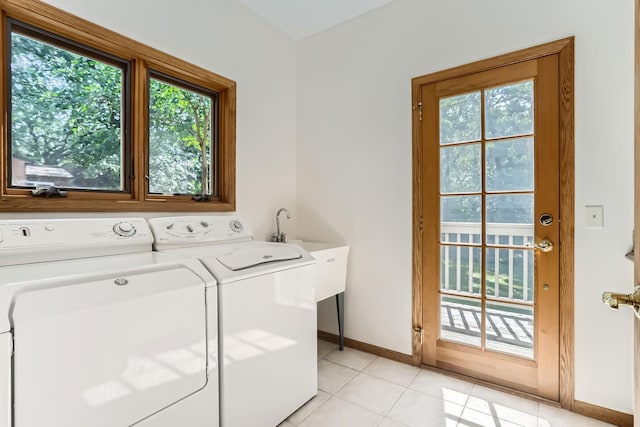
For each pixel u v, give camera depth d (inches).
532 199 74.9
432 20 86.7
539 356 74.0
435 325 87.8
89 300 40.5
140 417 44.4
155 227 68.1
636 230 27.1
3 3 54.1
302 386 71.4
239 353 57.5
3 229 48.7
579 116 68.6
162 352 46.8
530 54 73.5
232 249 69.1
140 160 73.5
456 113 84.3
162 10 75.3
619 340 65.8
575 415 69.0
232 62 91.4
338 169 104.1
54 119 63.1
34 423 35.8
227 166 90.7
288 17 100.6
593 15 67.2
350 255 101.8
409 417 68.6
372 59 97.1
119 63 71.9
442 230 86.9
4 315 34.8
